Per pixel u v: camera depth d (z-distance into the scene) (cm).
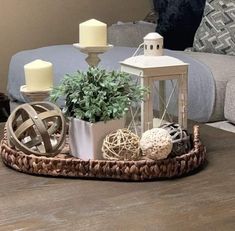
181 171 121
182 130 129
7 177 122
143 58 133
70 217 99
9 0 344
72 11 367
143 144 118
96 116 123
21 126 125
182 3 292
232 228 93
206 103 212
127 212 101
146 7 395
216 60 229
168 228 94
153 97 139
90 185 116
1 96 284
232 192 111
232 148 144
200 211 101
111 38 310
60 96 126
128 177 118
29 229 94
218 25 259
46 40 362
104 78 124
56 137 134
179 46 294
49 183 118
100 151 124
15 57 291
